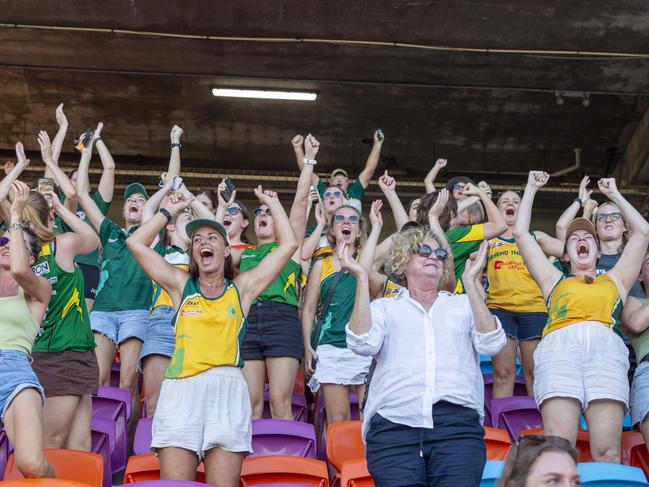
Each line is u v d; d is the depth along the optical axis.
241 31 11.91
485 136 14.83
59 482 3.54
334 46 12.32
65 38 12.10
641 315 4.86
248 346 5.50
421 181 15.30
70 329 4.74
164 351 5.54
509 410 5.33
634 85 13.23
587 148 15.19
